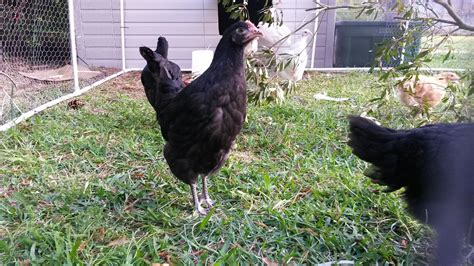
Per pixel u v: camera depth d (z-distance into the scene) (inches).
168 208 29.7
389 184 26.6
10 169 34.5
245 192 32.0
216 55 27.2
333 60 94.0
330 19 90.8
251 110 53.1
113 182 33.1
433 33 34.7
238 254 23.8
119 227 26.8
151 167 36.6
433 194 23.4
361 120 26.5
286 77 63.0
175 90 30.5
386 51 36.0
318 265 22.8
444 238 22.4
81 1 90.4
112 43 93.4
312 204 29.8
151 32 93.1
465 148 21.7
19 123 46.2
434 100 44.4
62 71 77.5
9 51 70.5
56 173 34.6
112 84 75.4
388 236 26.1
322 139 43.0
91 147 39.6
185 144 27.9
